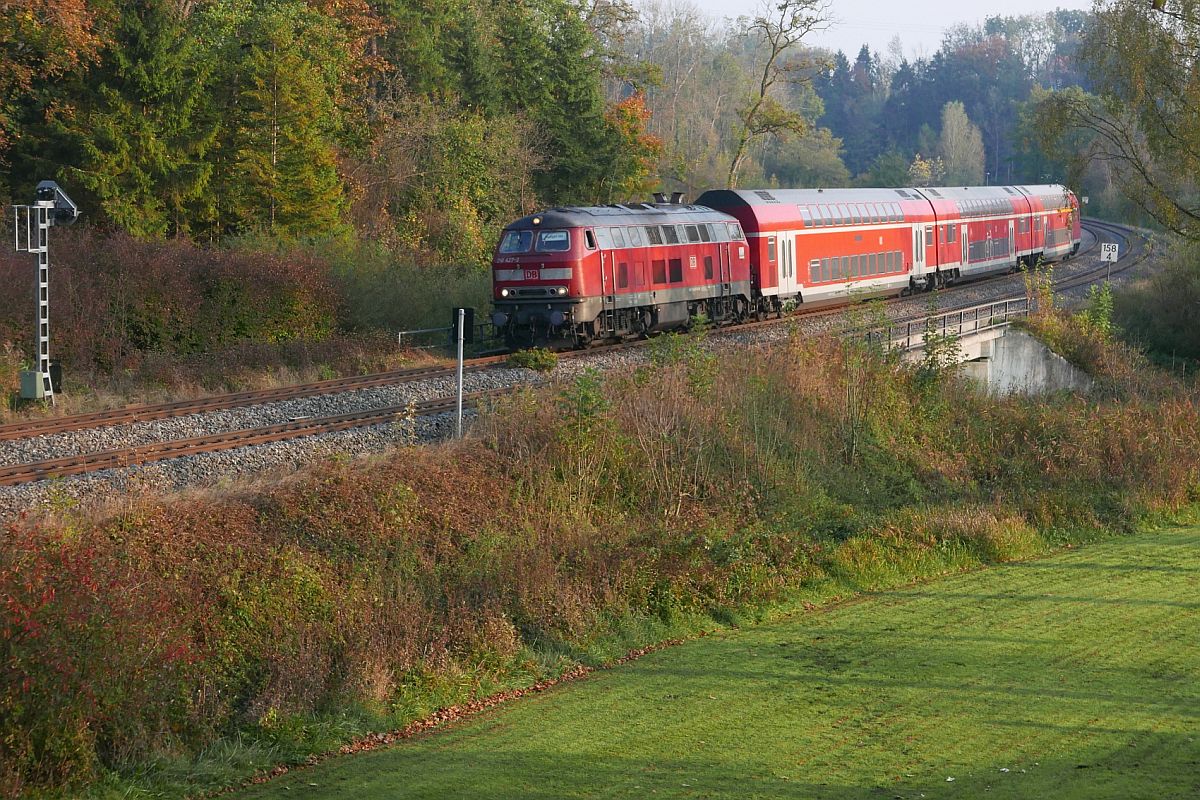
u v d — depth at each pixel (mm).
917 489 51812
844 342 60375
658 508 42938
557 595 34938
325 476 37156
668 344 54438
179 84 88625
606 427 44594
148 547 30875
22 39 84688
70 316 62844
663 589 37188
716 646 34594
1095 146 95250
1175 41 87812
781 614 38156
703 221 78312
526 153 120625
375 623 31172
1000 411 61812
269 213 93000
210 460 40750
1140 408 64938
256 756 25750
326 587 32031
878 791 23109
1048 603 38781
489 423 44812
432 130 111000
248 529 33625
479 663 31391
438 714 29000
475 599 33844
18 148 84625
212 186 92062
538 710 29016
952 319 80375
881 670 31688
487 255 105062
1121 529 51094
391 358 67688
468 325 55188
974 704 28594
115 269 66750
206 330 67938
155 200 87500
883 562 42938
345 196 104812
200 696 26922
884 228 100500
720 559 39938
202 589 30156
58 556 26391
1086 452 57938
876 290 97812
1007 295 105312
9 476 38344
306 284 72688
